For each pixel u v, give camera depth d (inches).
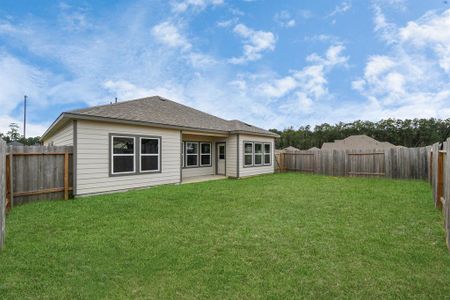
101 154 324.2
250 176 541.6
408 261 125.9
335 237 158.9
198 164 548.4
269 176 537.3
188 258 130.6
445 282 107.2
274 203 256.8
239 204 252.7
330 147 1459.2
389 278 110.4
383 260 127.1
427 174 425.4
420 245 145.4
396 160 463.2
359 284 106.3
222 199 277.9
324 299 97.3
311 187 365.1
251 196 295.3
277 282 108.4
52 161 282.7
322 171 569.6
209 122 524.1
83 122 308.7
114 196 298.5
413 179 443.5
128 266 122.0
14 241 152.0
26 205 249.4
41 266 121.2
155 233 167.5
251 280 110.1
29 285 105.6
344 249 140.7
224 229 175.8
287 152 650.2
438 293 100.0
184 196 295.4
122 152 347.3
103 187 324.2
